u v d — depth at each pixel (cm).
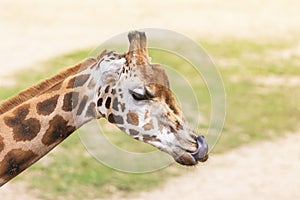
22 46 2741
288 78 2447
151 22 3133
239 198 1605
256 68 2528
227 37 2938
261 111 2122
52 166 1683
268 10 3400
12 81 2286
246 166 1769
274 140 1934
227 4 3484
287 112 2130
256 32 3033
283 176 1727
